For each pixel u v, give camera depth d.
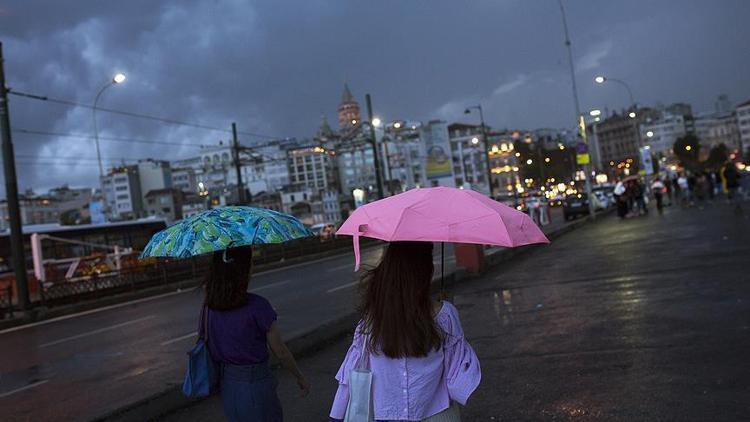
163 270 27.34
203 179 167.38
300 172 167.75
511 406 5.42
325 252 37.72
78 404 7.14
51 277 26.08
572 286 11.96
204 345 3.55
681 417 4.71
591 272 13.62
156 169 133.50
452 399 2.76
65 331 15.85
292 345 8.49
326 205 116.56
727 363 5.86
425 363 2.70
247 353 3.51
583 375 6.05
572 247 20.48
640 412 4.91
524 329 8.59
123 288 25.12
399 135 147.75
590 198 36.91
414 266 2.77
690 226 21.70
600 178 97.44
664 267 12.67
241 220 3.59
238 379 3.51
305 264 32.62
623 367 6.15
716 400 4.96
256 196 113.50
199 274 29.70
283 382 7.22
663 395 5.22
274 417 3.61
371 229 2.73
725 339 6.69
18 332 17.20
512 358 7.06
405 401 2.67
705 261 12.62
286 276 24.69
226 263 3.57
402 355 2.67
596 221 36.22
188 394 3.52
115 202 130.38
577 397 5.44
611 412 4.99
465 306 11.33
